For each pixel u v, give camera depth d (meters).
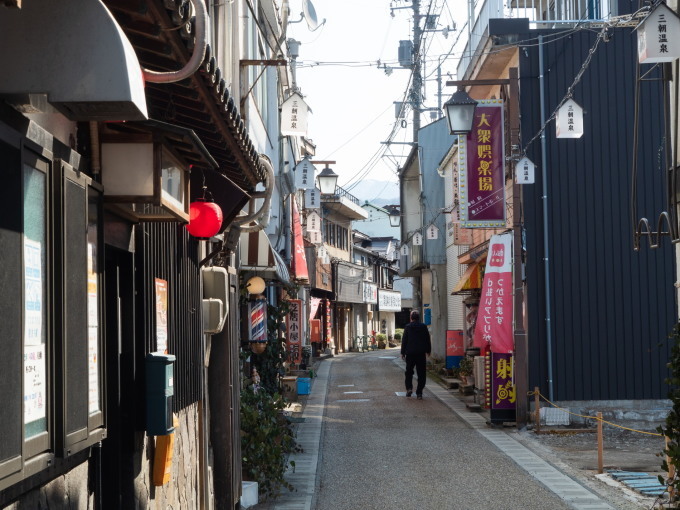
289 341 27.75
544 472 11.83
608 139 17.16
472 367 22.61
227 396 9.25
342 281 48.72
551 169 17.17
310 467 12.45
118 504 5.30
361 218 53.25
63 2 3.39
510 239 16.38
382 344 61.47
